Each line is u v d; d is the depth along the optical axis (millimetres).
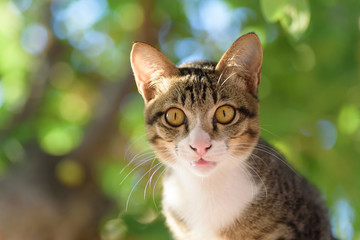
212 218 801
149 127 819
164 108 802
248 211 793
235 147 796
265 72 1055
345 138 1037
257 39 798
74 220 1097
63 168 1140
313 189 843
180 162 798
